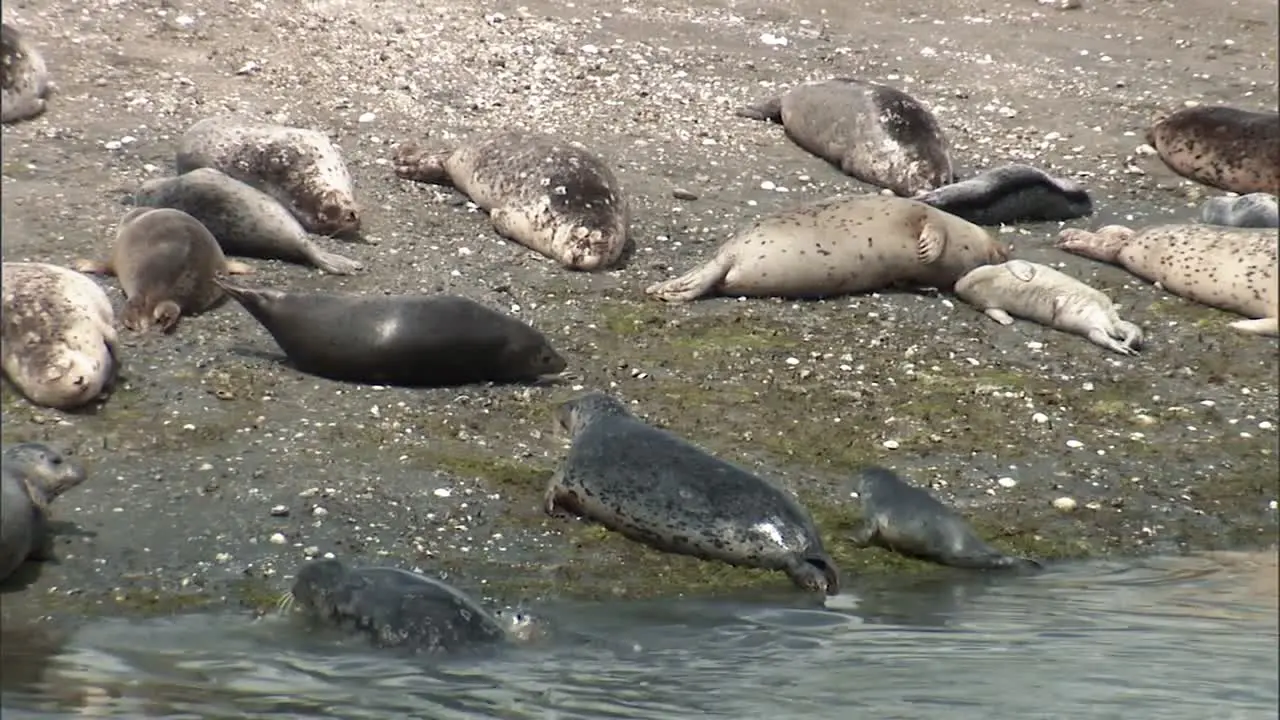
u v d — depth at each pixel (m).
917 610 26.09
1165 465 34.81
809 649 23.50
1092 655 22.77
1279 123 54.41
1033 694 20.78
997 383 38.69
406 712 20.03
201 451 31.47
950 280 44.84
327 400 34.50
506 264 43.84
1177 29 72.50
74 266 39.72
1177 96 63.50
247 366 35.72
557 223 44.12
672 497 28.84
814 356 39.47
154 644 23.42
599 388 36.56
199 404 33.62
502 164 46.38
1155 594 27.30
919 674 21.78
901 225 44.19
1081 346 41.56
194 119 51.53
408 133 52.66
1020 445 35.31
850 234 43.62
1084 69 66.00
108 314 36.06
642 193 49.75
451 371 35.75
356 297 35.94
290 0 62.59
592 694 20.91
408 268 42.69
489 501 30.33
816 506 31.50
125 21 58.59
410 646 23.03
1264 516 32.69
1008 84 63.41
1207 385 39.56
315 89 55.34
